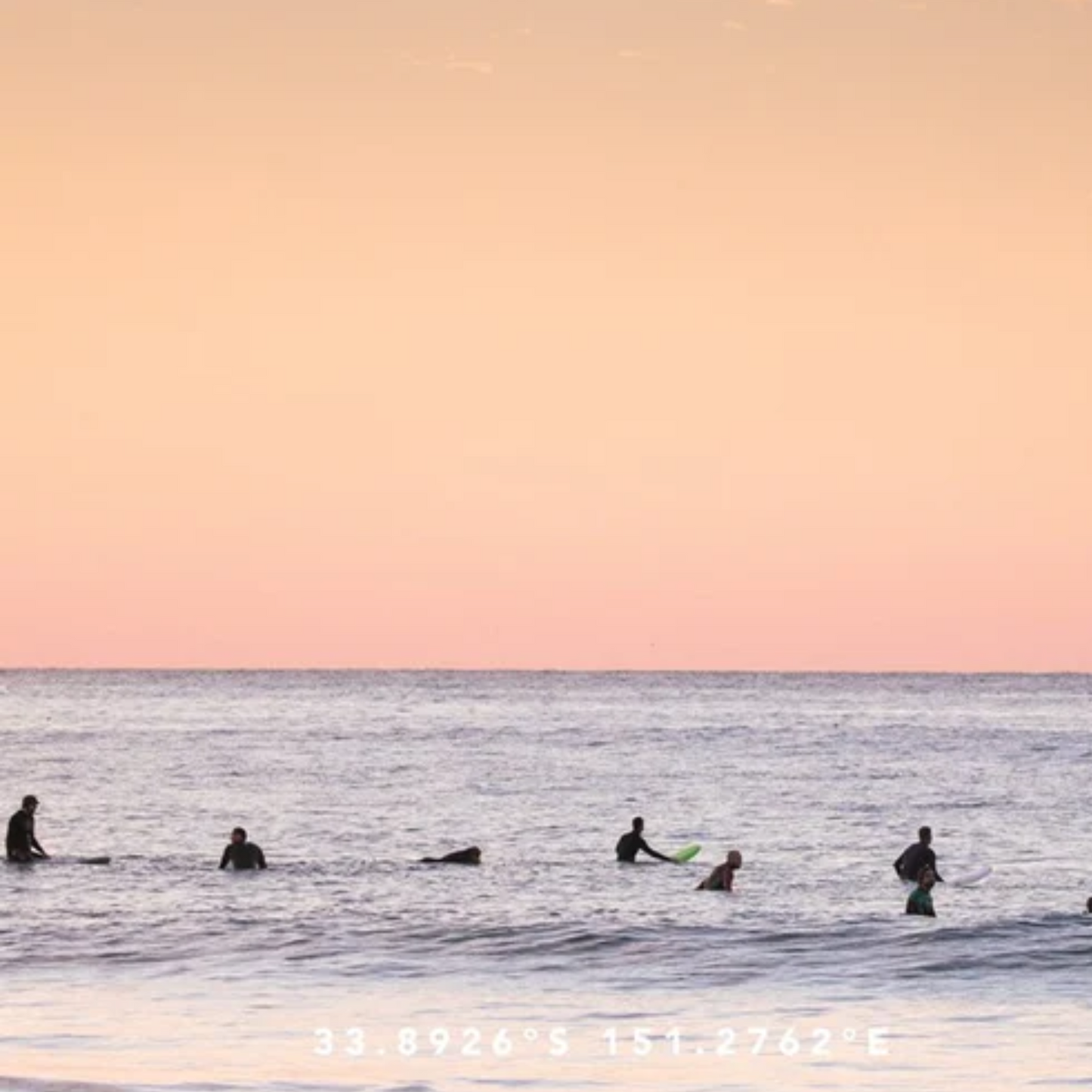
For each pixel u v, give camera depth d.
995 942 122.75
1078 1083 83.81
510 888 153.38
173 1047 89.94
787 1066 87.69
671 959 117.69
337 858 178.12
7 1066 84.00
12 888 150.38
